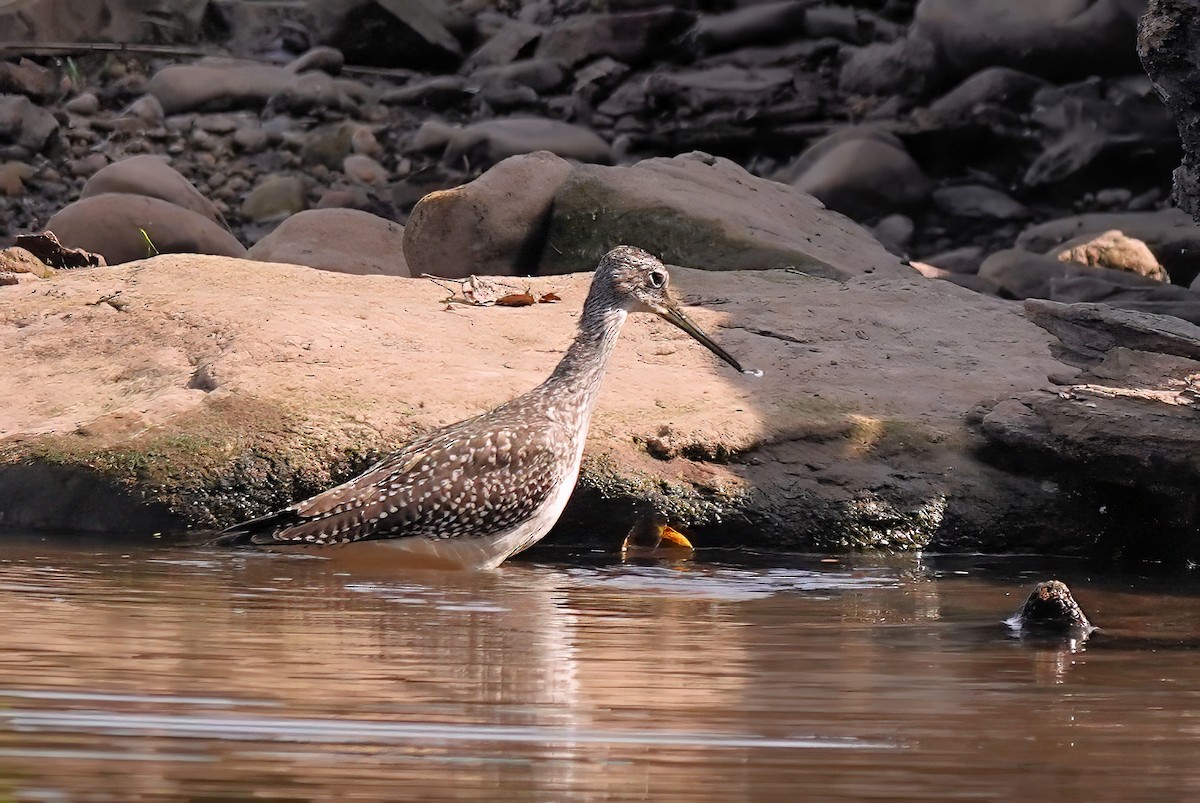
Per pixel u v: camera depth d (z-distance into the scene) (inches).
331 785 224.7
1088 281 846.5
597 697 278.4
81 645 304.3
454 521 432.8
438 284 617.9
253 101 1139.3
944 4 1084.5
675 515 481.7
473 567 440.1
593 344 470.6
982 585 427.2
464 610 361.7
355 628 333.1
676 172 773.9
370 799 219.3
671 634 339.6
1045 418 496.7
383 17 1197.1
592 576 427.5
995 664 317.7
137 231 813.9
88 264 722.2
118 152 1088.8
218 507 469.1
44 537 456.4
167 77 1135.0
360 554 433.1
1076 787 233.3
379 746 243.6
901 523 491.8
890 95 1097.4
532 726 257.9
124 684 274.5
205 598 363.9
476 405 494.9
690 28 1166.3
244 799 217.6
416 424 484.1
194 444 475.5
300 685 279.1
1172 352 515.5
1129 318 526.9
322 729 251.8
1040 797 228.5
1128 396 487.8
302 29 1227.2
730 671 303.6
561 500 455.5
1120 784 235.1
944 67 1087.6
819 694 286.5
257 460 474.0
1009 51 1064.2
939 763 243.4
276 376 502.0
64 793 217.6
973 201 1042.7
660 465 488.4
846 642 337.1
